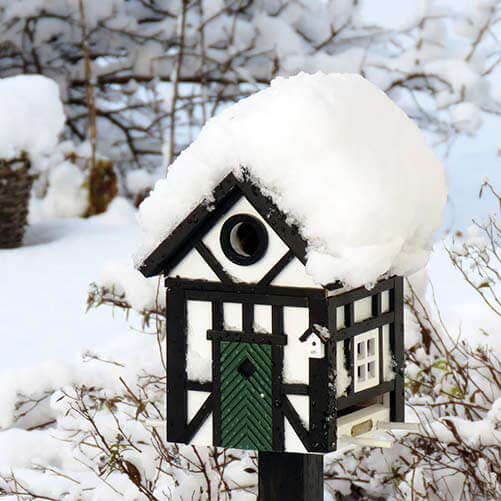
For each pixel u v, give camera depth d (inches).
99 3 617.3
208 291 144.5
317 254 135.6
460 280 320.5
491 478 185.8
